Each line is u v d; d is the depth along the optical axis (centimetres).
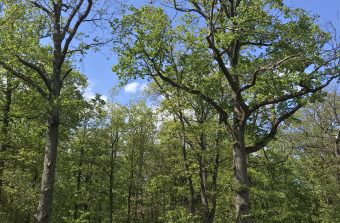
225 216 2475
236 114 1644
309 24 1504
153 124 3431
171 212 2388
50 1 1573
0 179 2103
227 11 1655
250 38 1546
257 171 2436
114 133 3466
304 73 1437
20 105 2150
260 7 1466
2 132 2217
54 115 1551
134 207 3912
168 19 1578
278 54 1514
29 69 1794
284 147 3022
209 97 1684
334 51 1473
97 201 3475
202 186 2270
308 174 3133
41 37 1611
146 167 3734
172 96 2130
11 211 2347
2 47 1486
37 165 2370
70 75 2383
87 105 1620
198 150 2198
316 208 3044
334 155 3127
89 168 3344
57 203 2700
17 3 1549
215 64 1717
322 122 3212
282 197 2328
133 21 1573
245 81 1570
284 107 1667
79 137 3167
